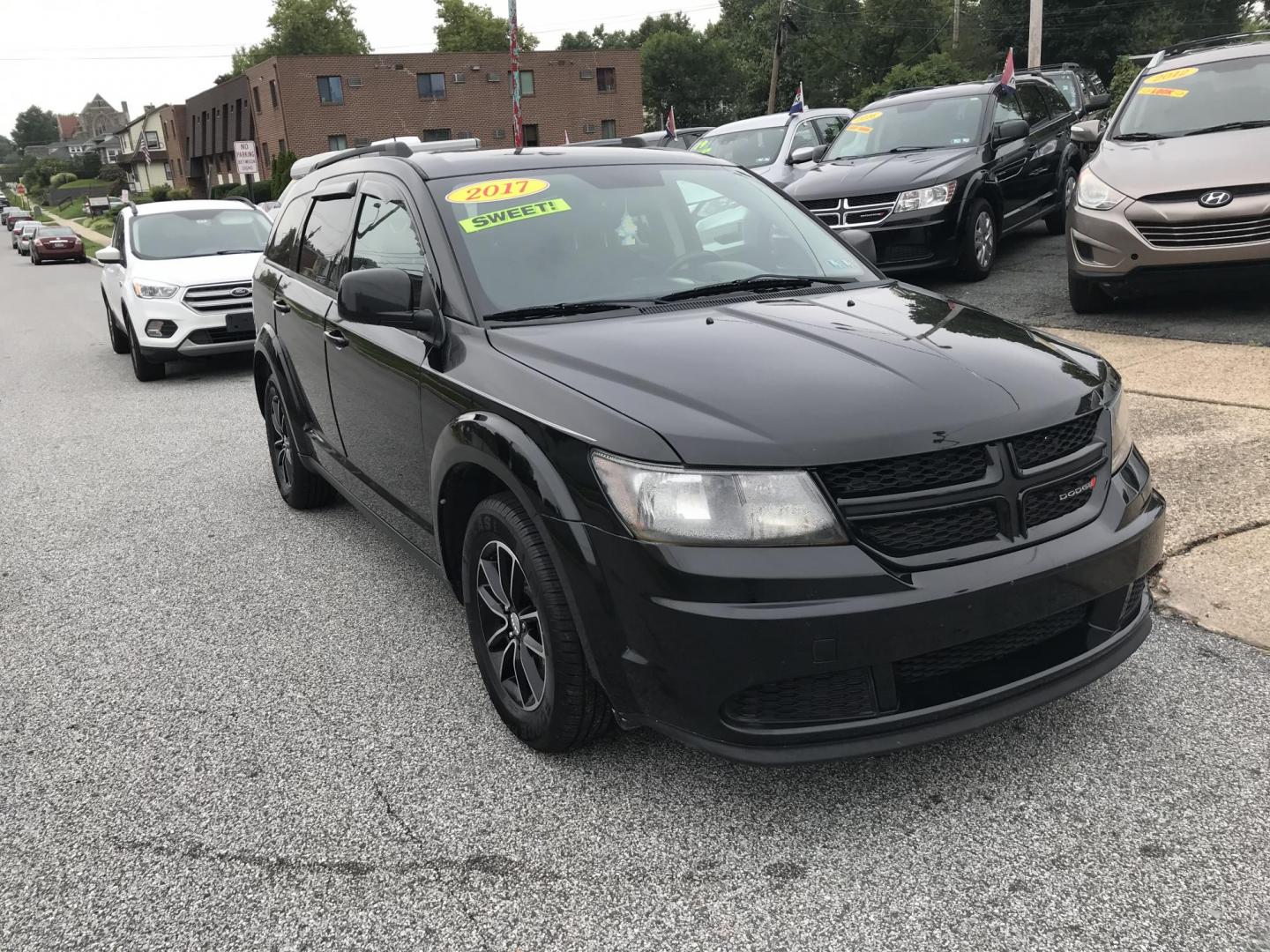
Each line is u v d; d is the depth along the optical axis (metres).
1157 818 2.46
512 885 2.37
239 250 10.23
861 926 2.17
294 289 4.70
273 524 5.22
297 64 52.66
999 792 2.61
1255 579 3.57
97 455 6.93
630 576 2.35
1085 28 48.06
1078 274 7.32
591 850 2.48
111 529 5.28
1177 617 3.44
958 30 53.47
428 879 2.41
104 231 57.44
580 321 3.08
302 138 53.56
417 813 2.67
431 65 55.31
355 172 4.30
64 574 4.65
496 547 2.89
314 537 4.98
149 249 10.08
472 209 3.47
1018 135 9.65
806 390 2.46
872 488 2.29
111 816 2.73
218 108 64.50
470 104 56.66
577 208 3.55
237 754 3.02
